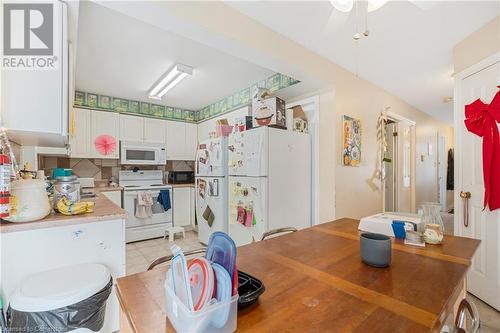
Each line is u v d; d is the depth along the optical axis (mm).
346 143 2680
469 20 1833
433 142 5234
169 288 593
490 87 1870
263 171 2416
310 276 820
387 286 747
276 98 2555
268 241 1227
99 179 3861
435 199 5379
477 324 581
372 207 3123
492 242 1898
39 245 1241
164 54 2402
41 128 1228
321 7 1681
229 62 2578
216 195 3080
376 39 2090
